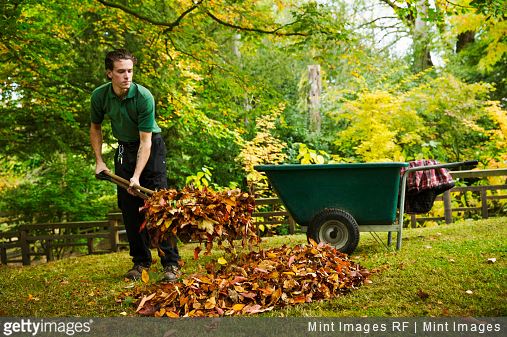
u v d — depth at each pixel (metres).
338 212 4.62
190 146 10.63
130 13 6.84
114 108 3.98
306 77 14.12
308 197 4.74
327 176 4.62
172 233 3.33
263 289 3.21
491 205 8.38
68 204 8.66
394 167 4.46
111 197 9.91
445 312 2.88
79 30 8.03
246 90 7.77
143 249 4.29
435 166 4.80
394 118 9.52
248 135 11.32
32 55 6.92
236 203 3.52
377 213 4.71
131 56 3.88
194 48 7.44
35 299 3.69
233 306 3.05
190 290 3.23
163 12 7.76
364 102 9.34
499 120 9.31
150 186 4.11
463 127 10.12
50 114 8.28
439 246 4.79
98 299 3.57
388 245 5.21
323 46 7.05
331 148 13.11
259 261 3.82
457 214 8.27
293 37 7.27
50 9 7.14
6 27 6.12
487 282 3.42
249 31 7.18
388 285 3.49
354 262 3.96
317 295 3.30
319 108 13.65
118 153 4.15
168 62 7.51
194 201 3.38
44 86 7.71
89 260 5.70
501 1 5.64
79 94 8.25
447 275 3.62
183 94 8.34
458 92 9.77
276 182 4.74
